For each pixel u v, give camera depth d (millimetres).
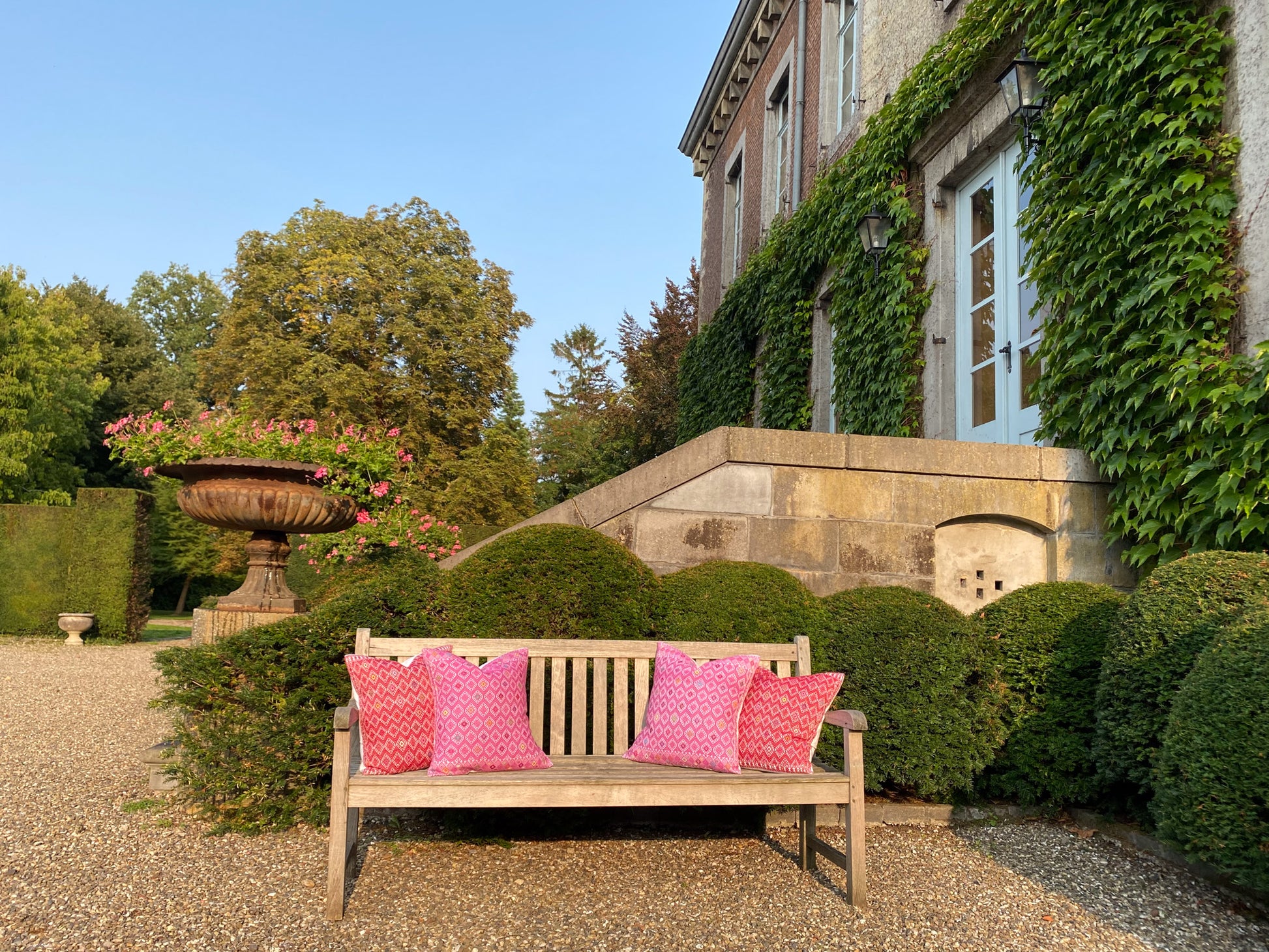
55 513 14562
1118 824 3760
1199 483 4234
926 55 7445
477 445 24031
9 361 22109
